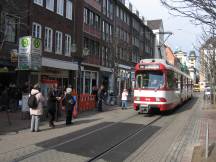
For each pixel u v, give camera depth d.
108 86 50.81
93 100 28.17
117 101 37.78
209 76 39.44
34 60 20.77
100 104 26.50
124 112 26.31
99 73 46.88
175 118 22.33
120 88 55.66
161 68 23.34
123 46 56.62
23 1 26.73
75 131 15.55
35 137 13.64
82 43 40.06
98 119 20.84
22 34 26.58
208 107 32.50
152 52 86.62
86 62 41.78
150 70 23.62
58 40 33.31
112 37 48.84
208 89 47.72
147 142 13.19
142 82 23.77
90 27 43.59
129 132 15.64
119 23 58.06
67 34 35.22
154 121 20.45
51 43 31.84
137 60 71.06
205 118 22.34
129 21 65.31
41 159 9.82
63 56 34.19
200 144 12.60
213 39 10.91
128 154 10.96
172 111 26.52
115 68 45.97
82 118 21.28
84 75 41.81
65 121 19.45
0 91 24.53
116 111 27.12
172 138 14.16
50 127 16.69
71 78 36.12
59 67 31.89
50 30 31.73
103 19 49.09
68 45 35.44
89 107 27.42
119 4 56.88
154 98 23.25
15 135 14.02
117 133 15.25
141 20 74.00
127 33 63.91
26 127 16.30
